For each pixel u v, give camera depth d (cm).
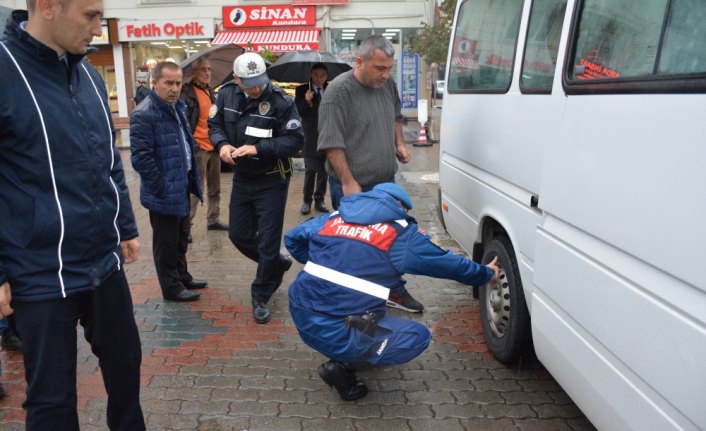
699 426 165
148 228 712
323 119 388
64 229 212
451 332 413
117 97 2194
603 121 221
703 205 164
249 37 2069
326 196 887
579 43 254
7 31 203
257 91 400
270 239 425
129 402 257
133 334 253
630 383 201
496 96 354
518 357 346
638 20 214
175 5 2086
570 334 244
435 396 330
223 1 2077
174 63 420
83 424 305
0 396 328
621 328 204
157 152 428
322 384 345
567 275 246
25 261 209
